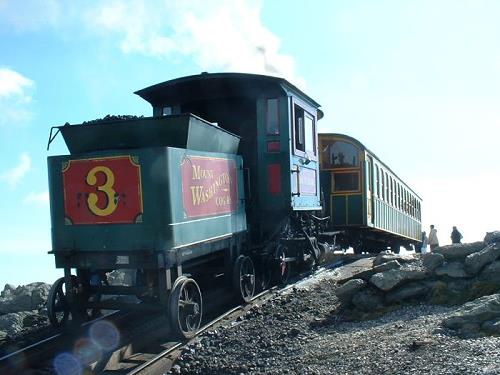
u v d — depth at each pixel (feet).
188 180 23.30
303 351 19.97
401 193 77.46
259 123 32.91
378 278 24.97
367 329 21.57
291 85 32.86
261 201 32.86
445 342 16.93
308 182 37.24
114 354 20.24
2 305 40.75
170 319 21.34
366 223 50.85
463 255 25.91
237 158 30.09
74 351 21.29
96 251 22.22
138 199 21.63
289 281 36.06
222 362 20.35
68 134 23.88
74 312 23.81
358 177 51.39
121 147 23.76
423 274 25.21
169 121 22.94
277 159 32.50
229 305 28.84
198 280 30.66
